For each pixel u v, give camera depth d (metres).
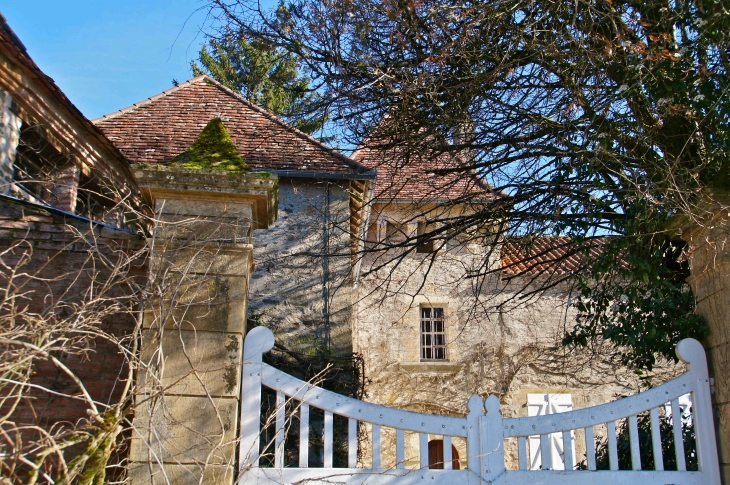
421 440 3.88
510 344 14.58
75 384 4.49
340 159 10.95
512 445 12.99
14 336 3.37
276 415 3.83
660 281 5.57
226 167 4.17
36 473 3.04
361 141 7.09
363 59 6.21
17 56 7.27
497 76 6.20
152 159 10.28
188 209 4.04
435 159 7.52
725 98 5.27
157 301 3.81
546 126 6.29
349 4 6.07
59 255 4.86
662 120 5.79
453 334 14.63
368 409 3.87
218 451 3.63
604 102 5.79
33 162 8.74
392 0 5.91
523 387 14.41
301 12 6.37
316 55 6.54
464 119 6.47
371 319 14.65
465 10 5.85
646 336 5.61
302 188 10.94
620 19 5.75
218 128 4.49
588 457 3.96
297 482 3.61
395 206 10.41
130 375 3.41
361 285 13.62
